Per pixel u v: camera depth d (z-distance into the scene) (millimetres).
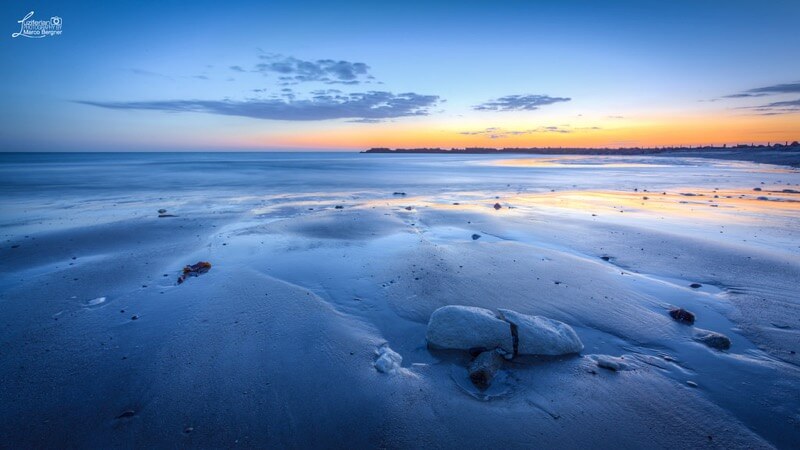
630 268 7480
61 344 4691
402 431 3289
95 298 6086
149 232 10492
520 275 7020
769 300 5914
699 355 4449
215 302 5891
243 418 3436
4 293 6262
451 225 11445
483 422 3387
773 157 51500
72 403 3627
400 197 18688
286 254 8422
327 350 4531
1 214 13320
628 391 3803
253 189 22312
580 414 3482
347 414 3488
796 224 11242
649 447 3123
